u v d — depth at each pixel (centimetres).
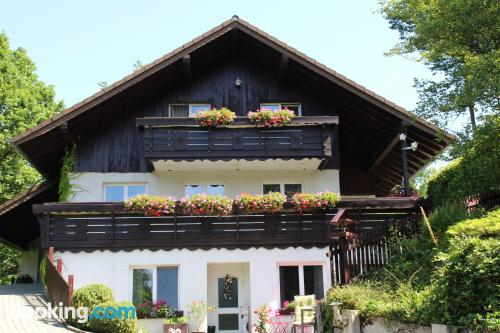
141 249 1499
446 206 1100
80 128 1736
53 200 1889
